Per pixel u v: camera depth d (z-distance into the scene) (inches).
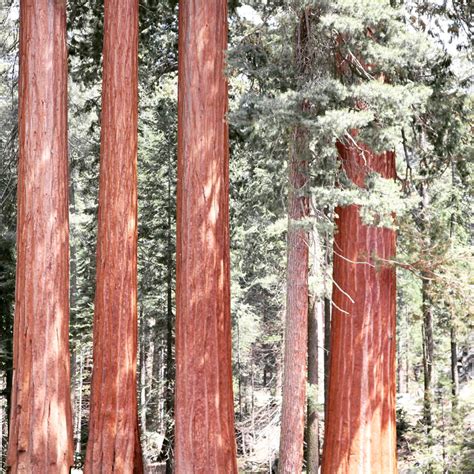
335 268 410.6
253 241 799.1
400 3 428.5
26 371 408.2
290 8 381.4
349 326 397.4
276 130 382.9
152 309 994.7
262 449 992.2
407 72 395.9
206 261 400.5
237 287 1022.4
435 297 452.4
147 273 938.7
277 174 440.8
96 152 767.1
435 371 804.0
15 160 527.2
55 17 423.2
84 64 554.9
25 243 415.2
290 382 466.0
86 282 931.3
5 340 594.2
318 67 384.2
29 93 419.5
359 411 391.9
